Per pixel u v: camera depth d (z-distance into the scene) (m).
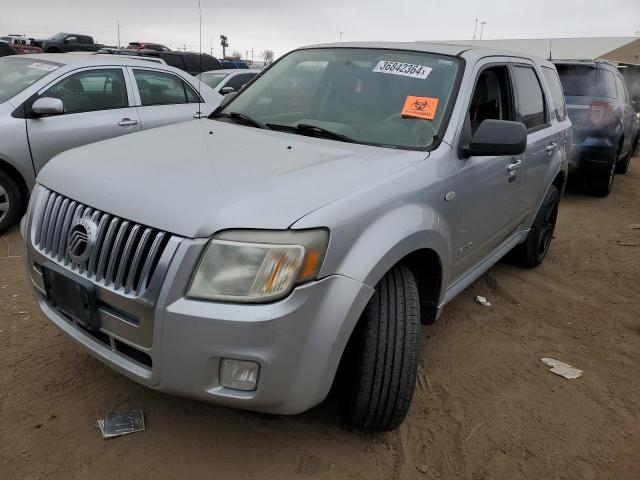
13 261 4.20
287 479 2.23
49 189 2.42
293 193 2.05
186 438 2.41
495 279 4.57
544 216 4.56
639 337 3.74
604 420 2.79
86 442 2.35
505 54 3.72
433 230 2.45
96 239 2.09
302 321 1.92
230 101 3.64
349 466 2.33
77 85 5.28
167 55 11.52
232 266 1.88
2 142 4.60
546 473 2.40
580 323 3.90
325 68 3.37
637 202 7.85
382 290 2.29
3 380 2.71
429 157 2.63
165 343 1.92
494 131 2.72
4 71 5.34
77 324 2.31
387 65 3.21
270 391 1.95
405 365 2.28
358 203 2.11
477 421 2.71
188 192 2.04
